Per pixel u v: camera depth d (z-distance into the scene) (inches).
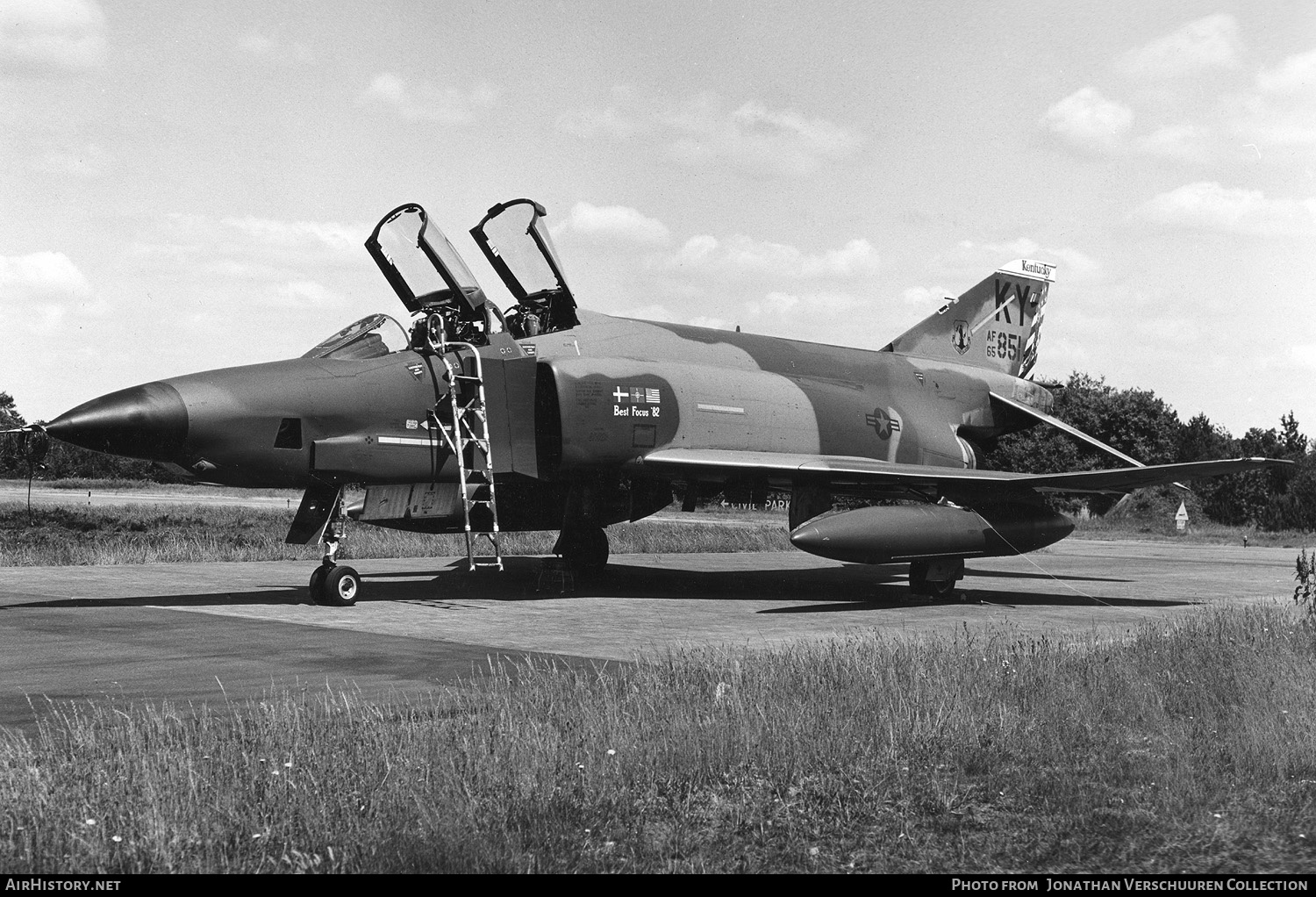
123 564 740.7
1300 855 184.2
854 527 559.5
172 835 180.7
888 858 182.9
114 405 461.4
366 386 523.5
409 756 217.3
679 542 1048.2
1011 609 584.7
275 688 307.9
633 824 196.4
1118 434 1895.9
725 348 677.3
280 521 1193.4
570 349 597.9
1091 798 213.9
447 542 933.8
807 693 280.7
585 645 409.1
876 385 743.7
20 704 290.2
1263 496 1977.1
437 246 552.7
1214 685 312.7
